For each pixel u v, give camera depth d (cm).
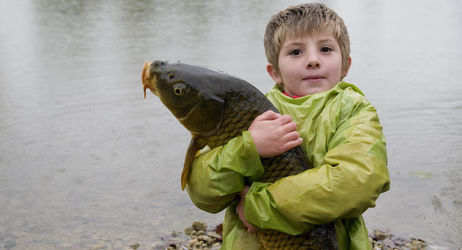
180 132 694
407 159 587
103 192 515
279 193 228
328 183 221
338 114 249
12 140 656
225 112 238
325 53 276
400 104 782
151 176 555
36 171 566
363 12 2028
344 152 230
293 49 279
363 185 221
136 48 1183
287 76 281
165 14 1812
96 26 1546
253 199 234
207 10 1912
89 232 434
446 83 898
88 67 1016
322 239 232
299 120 259
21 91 865
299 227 227
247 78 891
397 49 1232
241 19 1669
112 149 630
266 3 2112
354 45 1300
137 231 438
